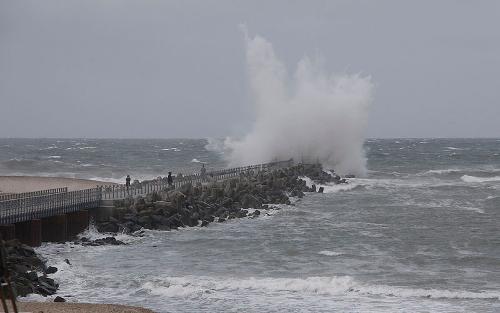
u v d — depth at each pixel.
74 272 42.72
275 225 64.62
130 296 37.41
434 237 57.84
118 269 44.16
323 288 38.94
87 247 51.59
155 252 50.31
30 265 41.50
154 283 39.78
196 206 67.88
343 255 49.28
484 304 35.91
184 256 48.81
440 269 44.91
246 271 43.88
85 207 56.88
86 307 32.88
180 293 38.03
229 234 58.91
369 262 46.84
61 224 52.09
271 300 36.59
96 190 60.81
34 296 36.06
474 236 58.53
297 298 37.03
